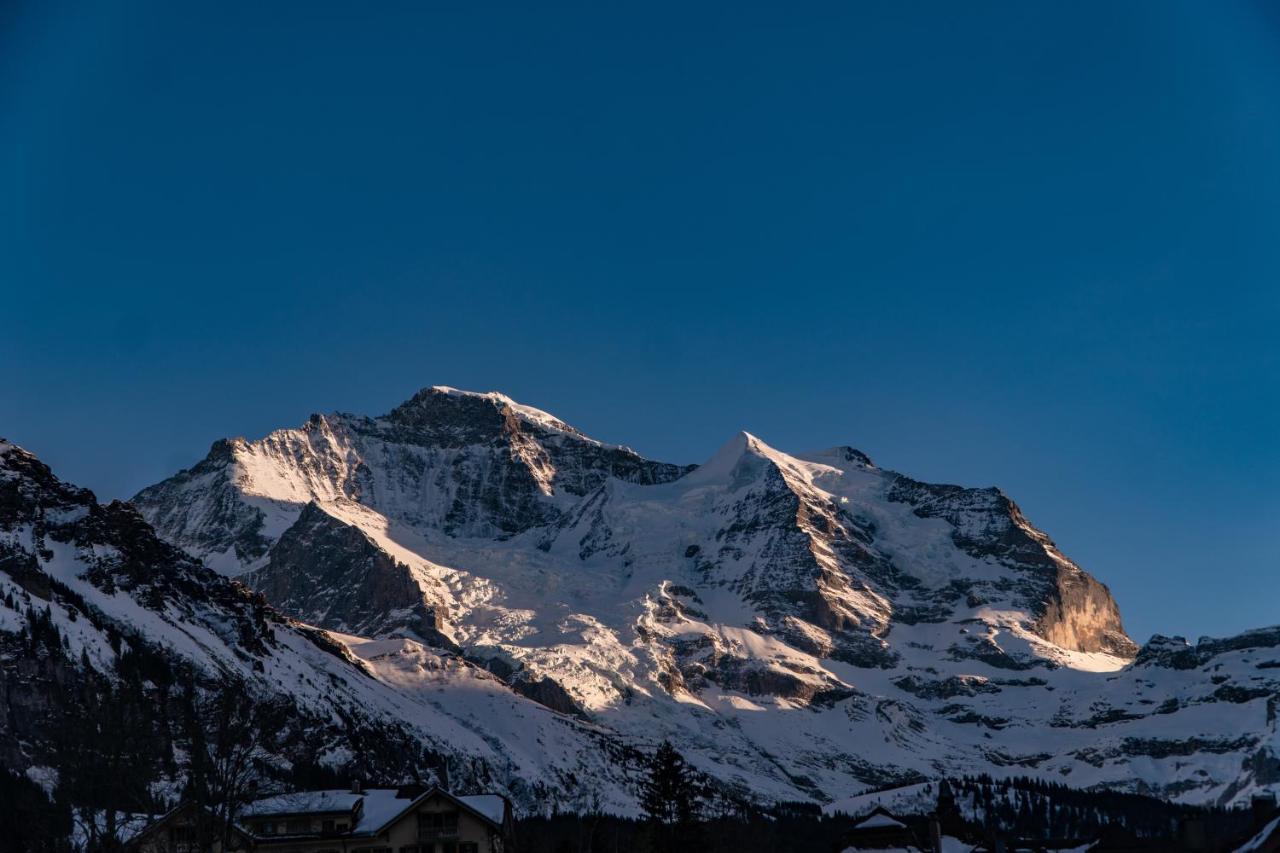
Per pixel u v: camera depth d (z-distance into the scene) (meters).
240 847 176.75
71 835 172.25
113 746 170.12
